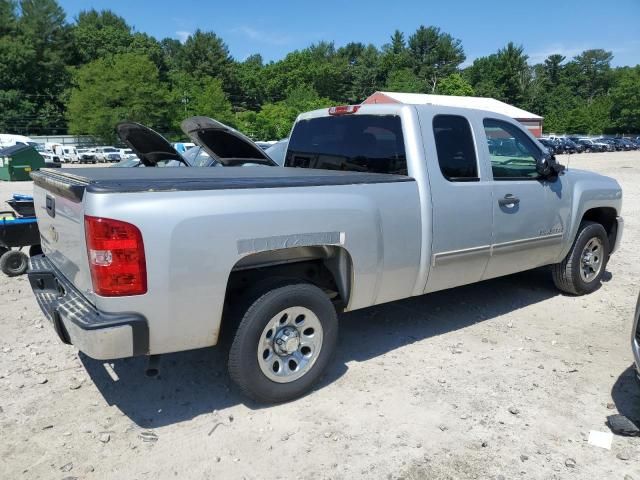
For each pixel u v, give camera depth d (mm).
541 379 4141
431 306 5789
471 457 3203
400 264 4199
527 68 109188
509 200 4953
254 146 5793
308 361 3809
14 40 85375
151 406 3727
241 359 3502
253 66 115688
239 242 3311
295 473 3055
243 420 3564
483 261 4871
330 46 124812
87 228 3033
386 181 4098
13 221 7148
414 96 55938
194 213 3160
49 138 67312
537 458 3203
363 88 107938
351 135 4953
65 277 3736
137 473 3037
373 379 4125
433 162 4410
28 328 5082
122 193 3025
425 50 115562
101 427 3471
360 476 3035
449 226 4480
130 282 3043
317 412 3666
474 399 3840
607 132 99250
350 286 3969
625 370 4309
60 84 88750
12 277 7207
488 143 4922
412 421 3564
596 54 131250
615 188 6355
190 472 3053
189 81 82250
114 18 112000
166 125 69438
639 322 3516
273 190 3502
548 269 7289
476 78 112375
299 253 3820
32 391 3893
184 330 3266
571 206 5719
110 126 64500
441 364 4387
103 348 3033
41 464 3100
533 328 5191
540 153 5445
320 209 3654
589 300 6047
